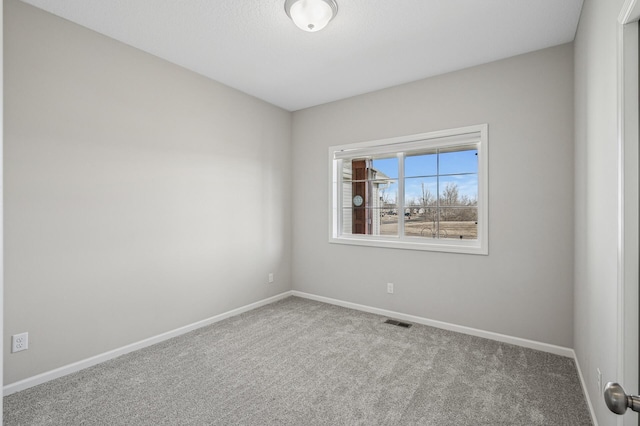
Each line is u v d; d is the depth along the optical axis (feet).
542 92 8.83
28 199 7.01
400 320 11.23
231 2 6.94
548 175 8.75
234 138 11.72
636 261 4.00
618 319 4.17
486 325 9.72
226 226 11.43
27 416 6.09
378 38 8.36
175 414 6.20
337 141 12.89
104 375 7.57
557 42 8.49
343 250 12.76
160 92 9.45
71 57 7.63
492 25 7.76
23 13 6.91
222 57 9.43
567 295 8.52
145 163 9.10
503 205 9.39
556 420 6.03
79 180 7.79
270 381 7.34
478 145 10.15
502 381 7.32
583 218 7.07
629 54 4.02
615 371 4.50
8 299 6.75
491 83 9.59
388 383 7.26
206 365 8.05
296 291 14.20
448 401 6.60
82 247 7.86
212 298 10.96
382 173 12.21
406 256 11.25
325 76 10.68
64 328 7.55
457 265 10.23
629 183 4.03
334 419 6.07
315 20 6.97
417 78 10.80
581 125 7.26
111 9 7.18
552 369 7.83
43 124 7.20
